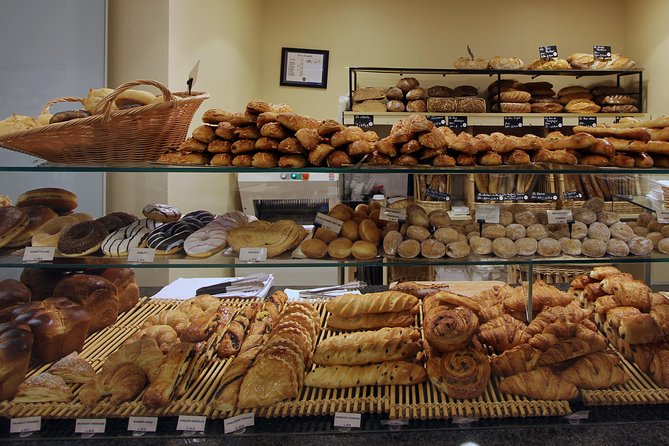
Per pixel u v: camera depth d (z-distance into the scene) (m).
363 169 1.19
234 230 1.28
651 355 1.19
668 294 1.53
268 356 1.14
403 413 1.06
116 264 1.22
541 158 1.29
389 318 1.36
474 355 1.15
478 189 1.37
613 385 1.13
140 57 2.17
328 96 3.87
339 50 3.85
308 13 3.82
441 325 1.17
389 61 3.85
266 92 3.86
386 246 1.21
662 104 3.30
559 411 1.07
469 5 3.82
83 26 2.02
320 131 1.19
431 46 3.84
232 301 1.61
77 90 2.01
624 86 3.62
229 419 1.05
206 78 2.65
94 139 1.18
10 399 1.10
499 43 3.84
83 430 1.05
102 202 1.86
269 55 3.84
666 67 3.26
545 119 3.36
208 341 1.33
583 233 1.25
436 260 1.20
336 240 1.24
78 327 1.30
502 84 3.49
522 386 1.10
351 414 1.06
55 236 1.28
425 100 3.41
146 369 1.16
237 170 1.21
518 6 3.82
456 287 1.52
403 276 1.60
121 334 1.43
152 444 1.02
